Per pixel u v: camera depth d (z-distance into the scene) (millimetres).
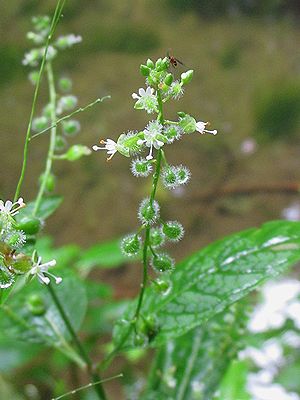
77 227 448
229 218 452
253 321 225
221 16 620
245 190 467
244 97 541
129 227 449
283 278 270
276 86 545
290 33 604
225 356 156
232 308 155
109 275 393
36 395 278
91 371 137
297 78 552
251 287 123
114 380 323
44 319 149
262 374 224
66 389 270
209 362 157
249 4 627
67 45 158
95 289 230
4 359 227
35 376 273
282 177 476
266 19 619
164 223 108
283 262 124
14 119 525
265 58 578
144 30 599
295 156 496
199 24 611
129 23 604
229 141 504
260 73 562
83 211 458
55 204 145
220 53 581
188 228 445
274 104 531
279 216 449
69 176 479
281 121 522
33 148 502
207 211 455
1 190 466
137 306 122
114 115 521
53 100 154
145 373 292
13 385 280
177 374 156
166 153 494
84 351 138
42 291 152
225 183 473
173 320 125
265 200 461
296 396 219
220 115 526
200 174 480
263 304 232
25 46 576
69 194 468
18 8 610
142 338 125
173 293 128
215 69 567
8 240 104
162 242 112
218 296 124
